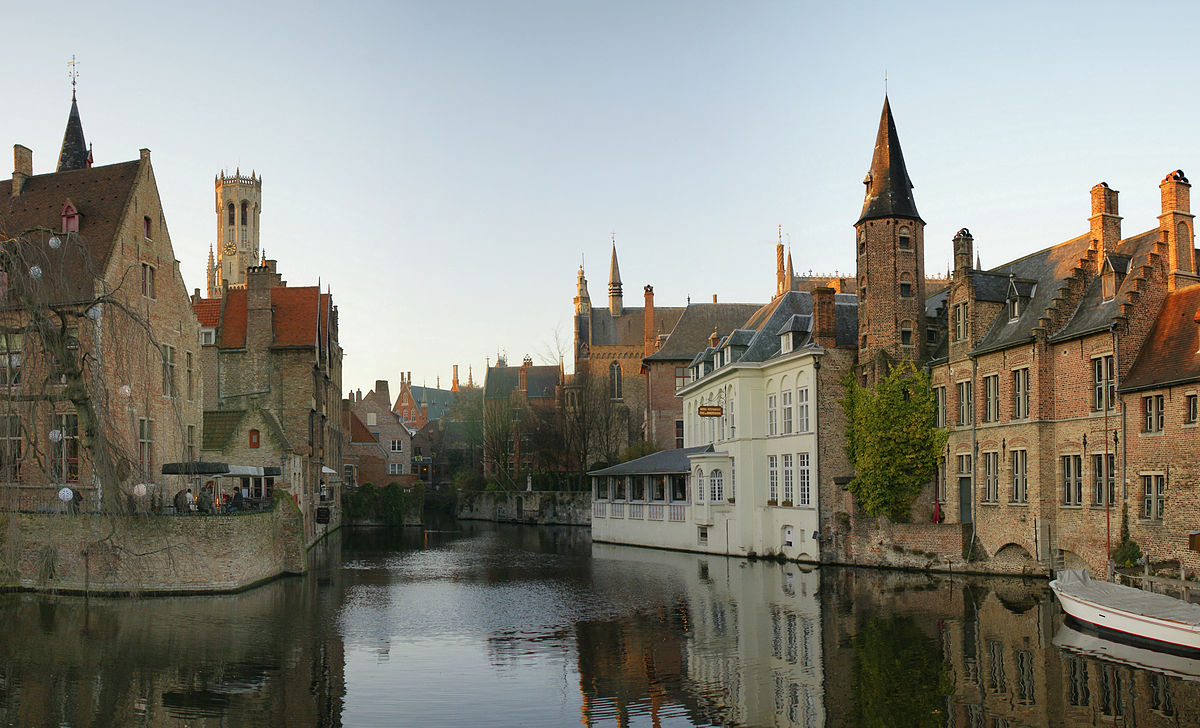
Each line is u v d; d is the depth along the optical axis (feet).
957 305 134.82
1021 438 119.55
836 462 143.64
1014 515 120.26
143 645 81.61
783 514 153.17
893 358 139.85
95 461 91.20
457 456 380.37
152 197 137.18
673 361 289.12
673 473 177.27
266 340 183.32
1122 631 80.07
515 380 371.56
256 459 156.15
